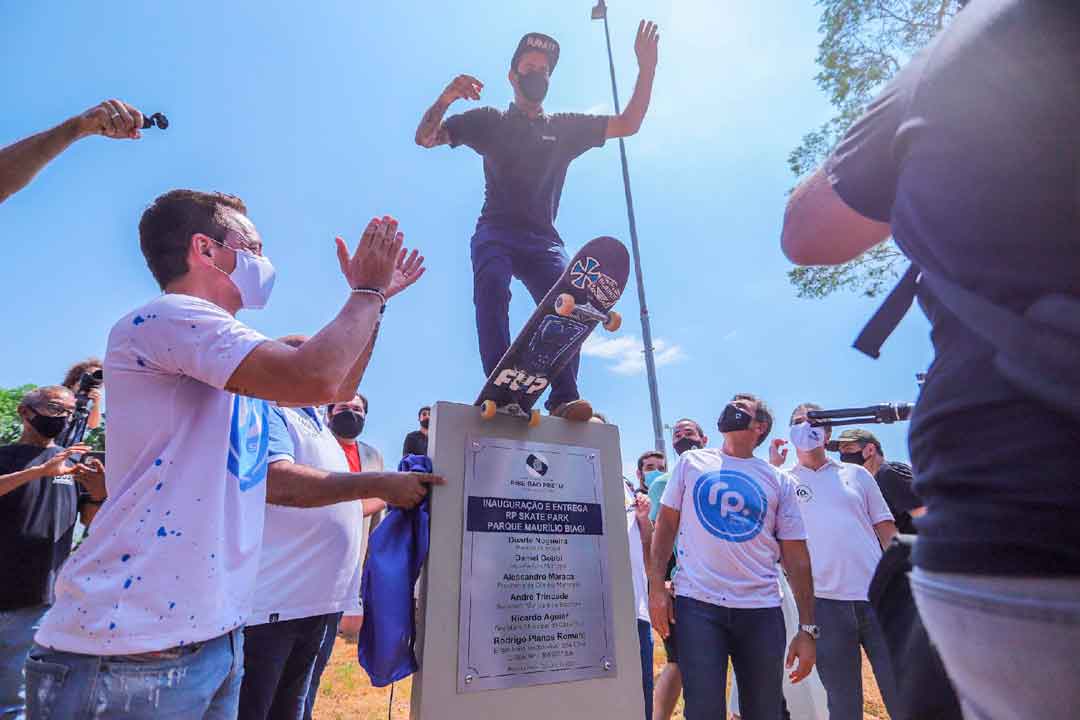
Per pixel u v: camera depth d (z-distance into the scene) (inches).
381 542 96.2
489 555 101.0
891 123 36.1
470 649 95.1
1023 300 26.2
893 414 108.2
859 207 38.4
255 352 58.8
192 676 54.8
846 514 155.6
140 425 58.6
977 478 26.3
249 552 65.0
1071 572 23.0
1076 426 24.0
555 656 102.3
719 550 125.0
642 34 136.9
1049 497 23.9
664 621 130.0
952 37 32.5
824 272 402.3
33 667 52.2
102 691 50.5
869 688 258.8
